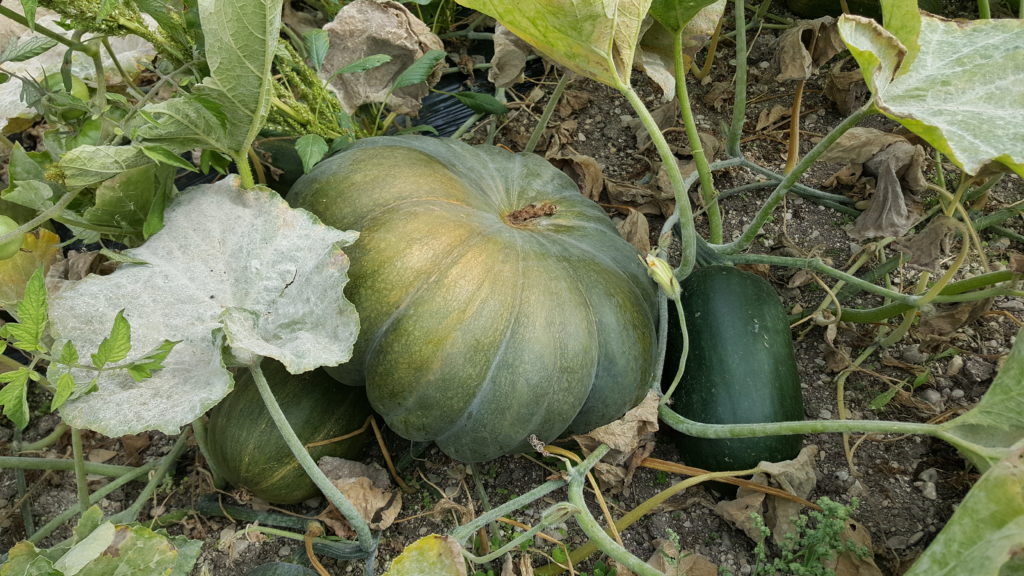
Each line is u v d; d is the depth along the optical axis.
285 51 0.96
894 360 1.04
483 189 0.95
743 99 1.05
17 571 0.73
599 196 1.21
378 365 0.83
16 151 0.86
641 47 0.98
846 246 1.13
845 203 1.15
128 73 1.07
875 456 0.97
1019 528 0.61
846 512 0.83
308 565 0.92
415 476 0.97
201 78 0.94
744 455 0.90
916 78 0.79
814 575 0.82
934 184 1.07
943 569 0.64
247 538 0.90
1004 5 1.28
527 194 0.97
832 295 1.01
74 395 0.76
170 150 0.83
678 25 0.89
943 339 1.03
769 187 1.17
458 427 0.84
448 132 1.29
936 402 1.00
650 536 0.93
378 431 0.94
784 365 0.93
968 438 0.76
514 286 0.83
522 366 0.82
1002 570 0.65
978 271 1.08
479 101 1.11
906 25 0.76
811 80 1.29
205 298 0.82
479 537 0.93
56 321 0.79
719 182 1.21
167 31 0.91
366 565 0.85
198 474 1.00
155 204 0.85
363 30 1.06
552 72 1.33
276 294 0.81
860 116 0.81
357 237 0.81
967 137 0.72
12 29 1.06
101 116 0.89
